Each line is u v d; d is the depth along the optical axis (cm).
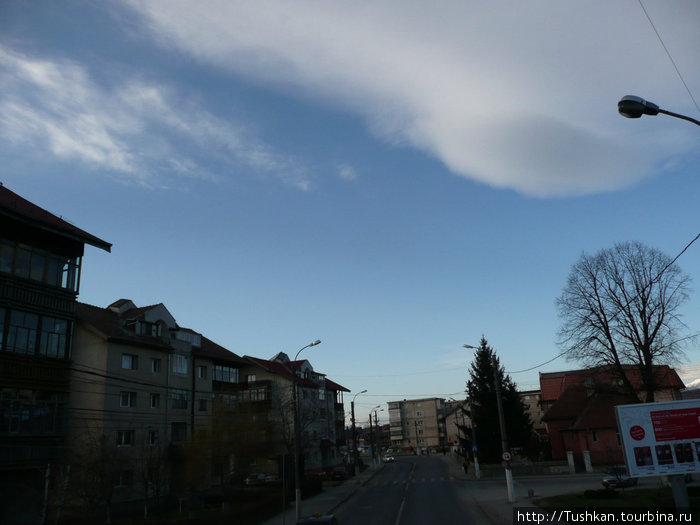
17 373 2816
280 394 5694
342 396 8856
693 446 1969
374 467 7794
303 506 3644
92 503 2755
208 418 4709
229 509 2888
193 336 5059
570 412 5828
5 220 2875
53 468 2866
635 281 3850
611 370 3972
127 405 3925
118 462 3011
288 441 5191
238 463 3581
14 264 2894
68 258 3231
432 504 3356
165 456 3500
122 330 4103
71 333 3178
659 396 5297
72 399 3712
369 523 2675
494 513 2628
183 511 3338
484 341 6175
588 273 4069
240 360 5512
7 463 2691
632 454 1998
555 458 5778
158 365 4325
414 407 16088
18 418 2788
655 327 3769
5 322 2800
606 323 3959
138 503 3575
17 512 2739
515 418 5806
